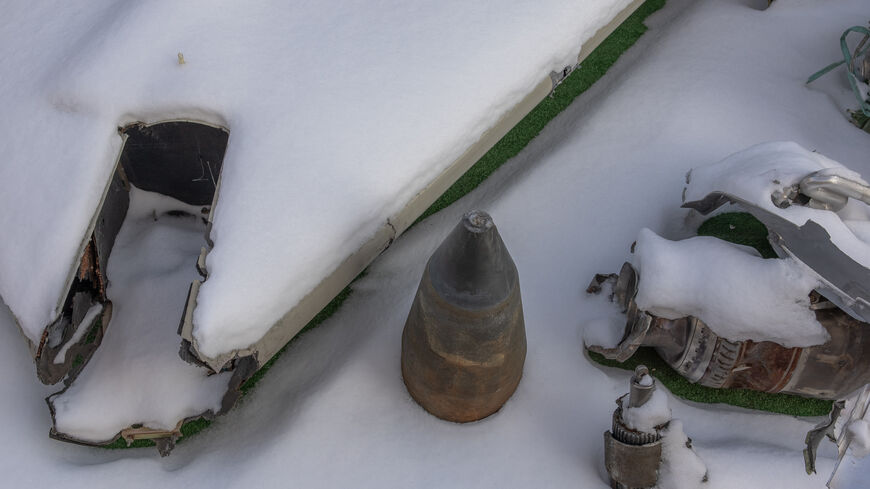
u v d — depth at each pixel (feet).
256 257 8.76
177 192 10.92
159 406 9.59
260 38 9.95
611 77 12.90
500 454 9.73
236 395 9.25
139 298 10.13
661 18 13.57
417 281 10.85
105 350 9.94
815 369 9.63
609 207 11.40
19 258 9.21
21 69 10.21
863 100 12.00
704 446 9.84
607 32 11.19
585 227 11.25
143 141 10.26
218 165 10.62
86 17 10.46
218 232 8.89
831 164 10.19
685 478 9.16
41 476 9.61
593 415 9.95
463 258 8.30
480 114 9.89
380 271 11.01
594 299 10.63
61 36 10.36
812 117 12.29
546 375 10.17
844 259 9.17
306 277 8.92
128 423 9.64
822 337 9.42
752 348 9.61
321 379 10.23
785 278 9.34
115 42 9.80
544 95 10.64
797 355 9.57
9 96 10.05
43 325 8.94
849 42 12.79
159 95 9.56
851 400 9.87
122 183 10.67
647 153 11.79
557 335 10.44
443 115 9.69
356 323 10.63
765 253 10.99
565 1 10.57
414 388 9.72
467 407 9.57
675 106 12.19
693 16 13.37
